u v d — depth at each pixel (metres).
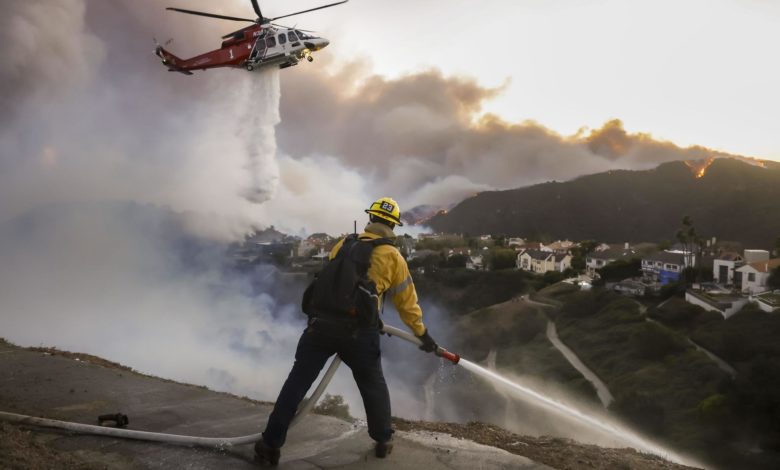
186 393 4.54
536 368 61.47
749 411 36.56
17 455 2.96
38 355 5.48
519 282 102.69
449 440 3.71
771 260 73.31
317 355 3.08
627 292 79.88
